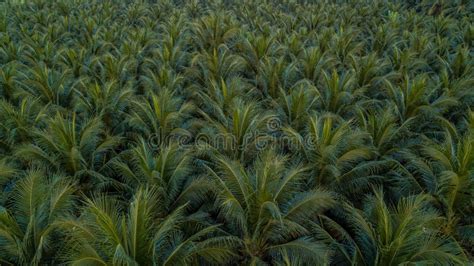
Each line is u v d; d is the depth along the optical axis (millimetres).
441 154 7441
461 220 7484
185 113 10695
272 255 6668
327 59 13664
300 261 6062
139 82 13719
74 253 5562
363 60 13984
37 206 6617
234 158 8891
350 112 11000
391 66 14539
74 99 11531
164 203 7582
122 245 5590
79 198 8312
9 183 8367
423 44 15977
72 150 8047
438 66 14828
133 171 8680
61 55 14633
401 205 7156
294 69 12984
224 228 7461
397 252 5691
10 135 9242
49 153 8469
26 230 6219
